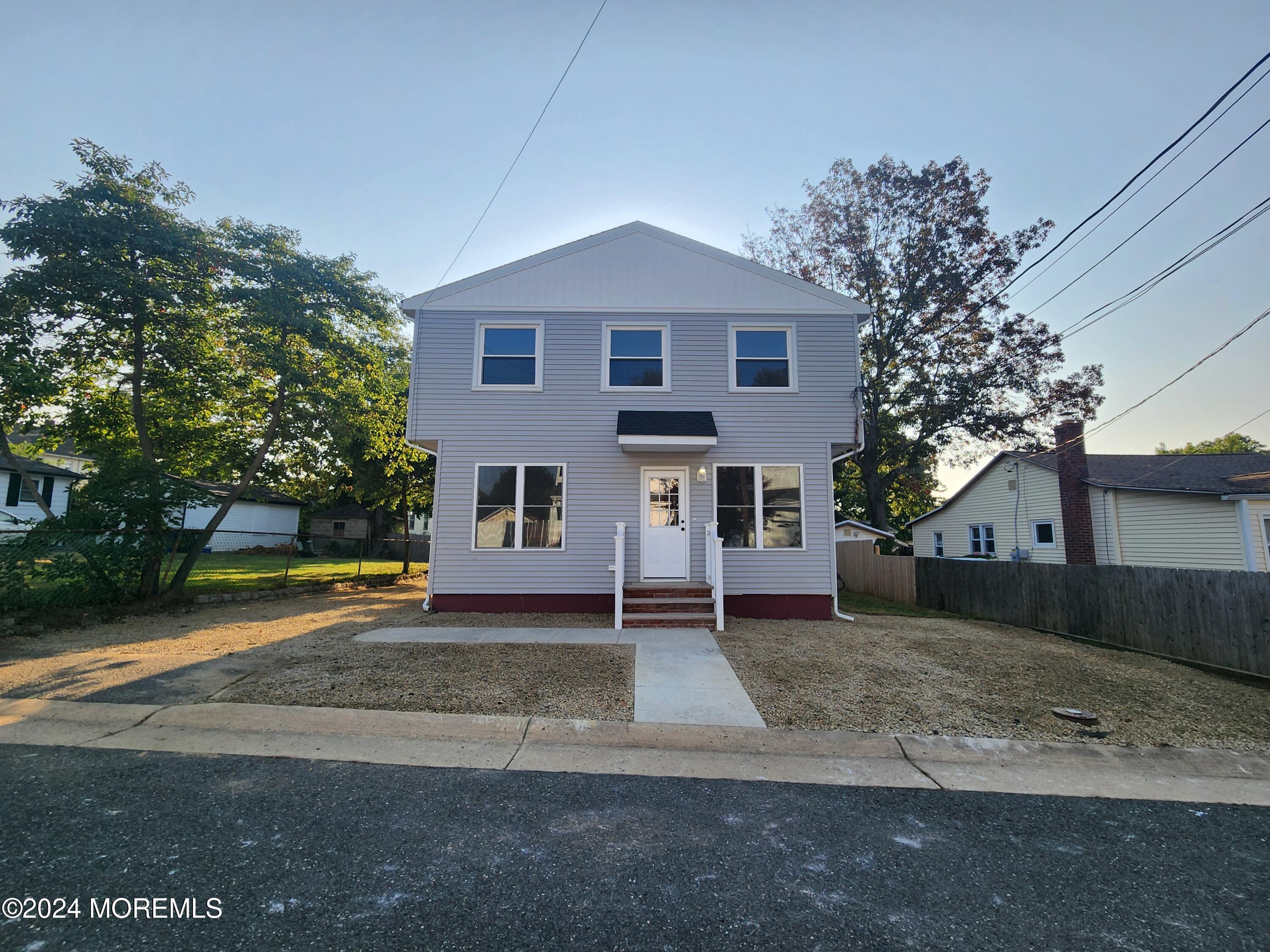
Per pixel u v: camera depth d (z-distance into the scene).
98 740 4.54
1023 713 5.38
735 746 4.60
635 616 9.05
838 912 2.58
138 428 11.03
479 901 2.60
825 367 10.94
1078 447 15.21
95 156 10.13
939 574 12.95
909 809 3.64
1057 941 2.41
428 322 10.91
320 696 5.43
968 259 19.67
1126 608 8.30
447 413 10.67
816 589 10.38
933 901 2.68
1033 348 18.84
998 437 19.30
